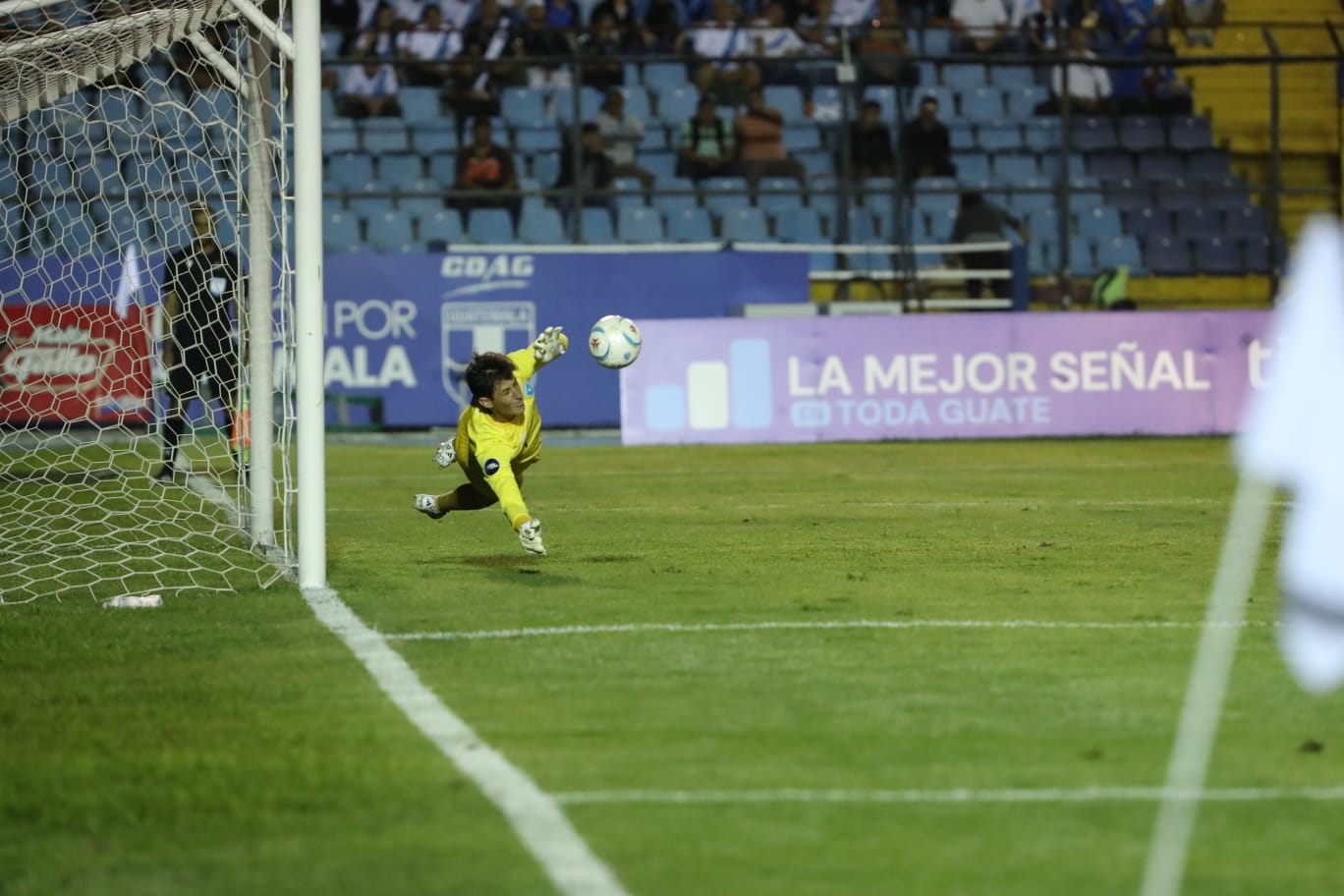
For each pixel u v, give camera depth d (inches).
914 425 2733.8
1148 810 583.5
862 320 2723.9
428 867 521.3
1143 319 2775.6
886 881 506.3
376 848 541.3
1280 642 914.7
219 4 1353.3
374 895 496.4
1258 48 3501.5
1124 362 2775.6
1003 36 3449.8
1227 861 526.9
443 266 2787.9
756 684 799.1
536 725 713.6
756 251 2908.5
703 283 2891.2
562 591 1110.4
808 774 630.5
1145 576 1191.6
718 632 946.1
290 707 754.8
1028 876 510.9
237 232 1391.5
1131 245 3363.7
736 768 639.1
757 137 3265.3
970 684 798.5
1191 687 791.1
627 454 2514.8
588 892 494.3
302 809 588.7
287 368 1201.4
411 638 929.5
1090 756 657.6
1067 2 3501.5
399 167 3257.9
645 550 1350.9
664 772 633.0
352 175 3245.6
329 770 639.1
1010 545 1380.4
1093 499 1812.3
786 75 3321.9
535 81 3351.4
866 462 2351.1
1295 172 3491.6
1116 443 2667.3
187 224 2079.2
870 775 629.0
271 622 989.2
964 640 919.7
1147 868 519.2
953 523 1565.0
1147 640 919.7
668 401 2696.9
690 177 3250.5
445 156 3275.1
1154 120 3459.6
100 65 1482.5
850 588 1128.8
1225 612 1018.7
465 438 1131.9
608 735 694.5
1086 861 526.0
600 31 2999.5
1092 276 3312.0
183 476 2080.5
